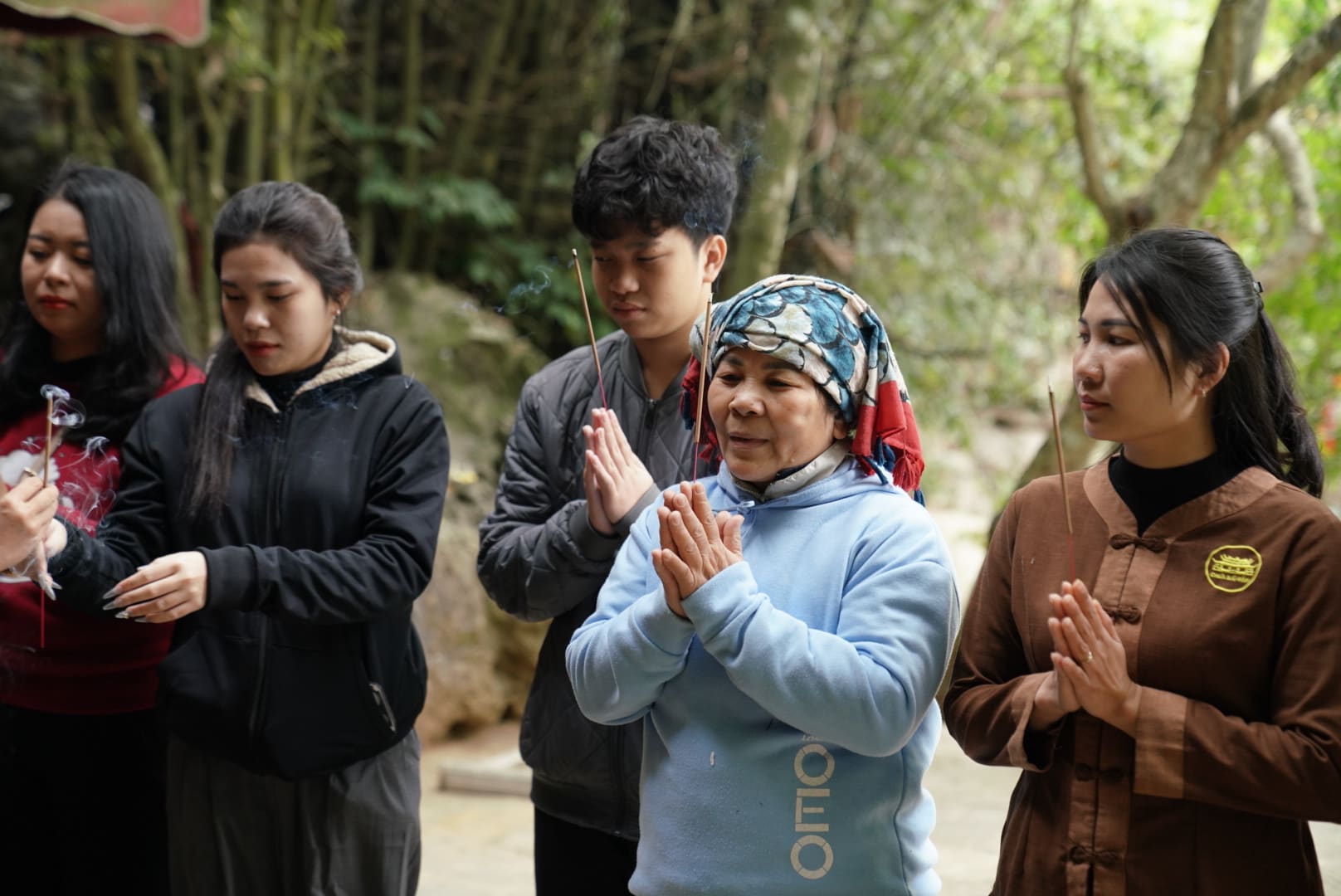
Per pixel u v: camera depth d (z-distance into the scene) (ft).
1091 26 20.45
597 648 5.96
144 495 7.63
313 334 7.58
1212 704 5.52
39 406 8.64
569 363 7.98
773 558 6.01
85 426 8.36
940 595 5.77
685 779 5.85
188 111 18.97
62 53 18.56
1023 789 6.08
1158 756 5.36
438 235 20.80
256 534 7.45
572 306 20.92
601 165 7.22
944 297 23.43
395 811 7.59
